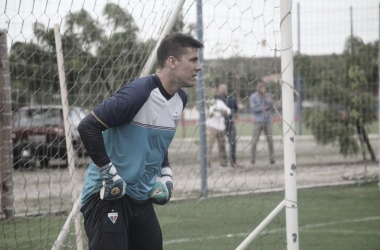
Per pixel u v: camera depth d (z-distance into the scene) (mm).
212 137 28969
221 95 28875
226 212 21984
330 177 31250
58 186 28047
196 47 10203
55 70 18797
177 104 10578
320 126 33969
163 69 10195
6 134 18328
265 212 21906
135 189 10359
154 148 10406
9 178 18844
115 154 10219
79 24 16438
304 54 32594
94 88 19359
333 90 33438
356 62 32719
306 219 21078
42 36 15102
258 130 31266
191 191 26047
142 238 10766
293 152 10406
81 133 9617
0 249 16359
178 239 17953
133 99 9680
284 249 16453
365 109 33188
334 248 16750
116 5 14844
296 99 34500
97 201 10352
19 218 18969
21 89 20312
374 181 30000
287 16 10234
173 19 12461
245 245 11281
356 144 33469
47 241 16125
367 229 19297
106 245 10156
